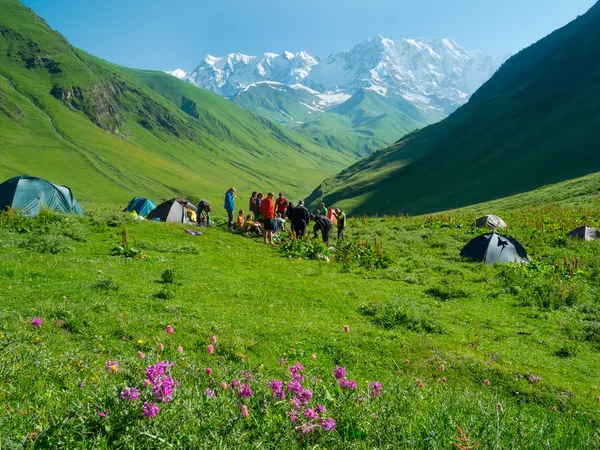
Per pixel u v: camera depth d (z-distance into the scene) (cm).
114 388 486
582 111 16250
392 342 1180
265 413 503
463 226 3812
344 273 2136
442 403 647
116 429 425
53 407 482
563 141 14738
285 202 3162
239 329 1135
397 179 19825
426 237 3378
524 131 17525
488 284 2016
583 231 3100
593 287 1944
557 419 802
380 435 492
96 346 852
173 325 1071
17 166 19988
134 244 2134
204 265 1919
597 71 18262
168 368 524
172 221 3138
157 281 1549
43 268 1476
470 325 1429
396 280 2066
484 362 1102
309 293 1633
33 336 796
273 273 1961
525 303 1728
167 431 428
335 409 529
